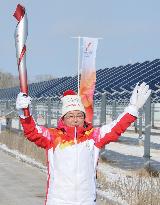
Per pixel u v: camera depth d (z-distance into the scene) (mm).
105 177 14031
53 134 4852
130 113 4797
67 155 4758
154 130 41781
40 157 19875
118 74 22766
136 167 17766
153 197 10352
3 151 24859
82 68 17000
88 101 16719
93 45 17219
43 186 14102
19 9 4594
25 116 4727
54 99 31375
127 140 31844
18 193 12875
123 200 11156
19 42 4641
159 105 43594
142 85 4848
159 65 19469
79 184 4750
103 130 4863
